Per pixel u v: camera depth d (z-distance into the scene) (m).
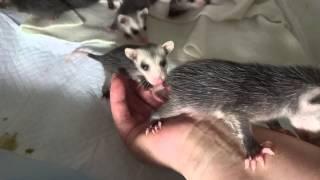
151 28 0.30
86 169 0.24
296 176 0.19
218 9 0.30
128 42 0.29
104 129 0.26
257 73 0.21
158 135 0.22
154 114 0.23
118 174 0.24
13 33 0.29
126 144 0.24
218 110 0.21
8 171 0.22
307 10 0.30
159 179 0.24
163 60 0.26
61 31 0.29
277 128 0.23
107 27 0.30
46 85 0.27
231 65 0.21
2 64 0.28
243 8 0.30
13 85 0.27
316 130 0.21
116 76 0.25
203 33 0.28
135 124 0.24
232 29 0.29
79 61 0.28
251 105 0.21
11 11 0.30
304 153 0.20
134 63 0.26
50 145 0.25
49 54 0.28
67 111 0.26
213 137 0.21
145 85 0.26
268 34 0.29
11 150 0.25
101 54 0.28
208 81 0.21
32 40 0.29
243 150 0.20
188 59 0.28
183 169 0.22
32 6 0.30
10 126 0.26
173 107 0.22
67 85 0.27
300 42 0.29
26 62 0.28
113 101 0.24
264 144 0.20
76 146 0.25
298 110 0.20
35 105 0.26
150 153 0.23
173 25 0.30
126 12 0.30
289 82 0.20
